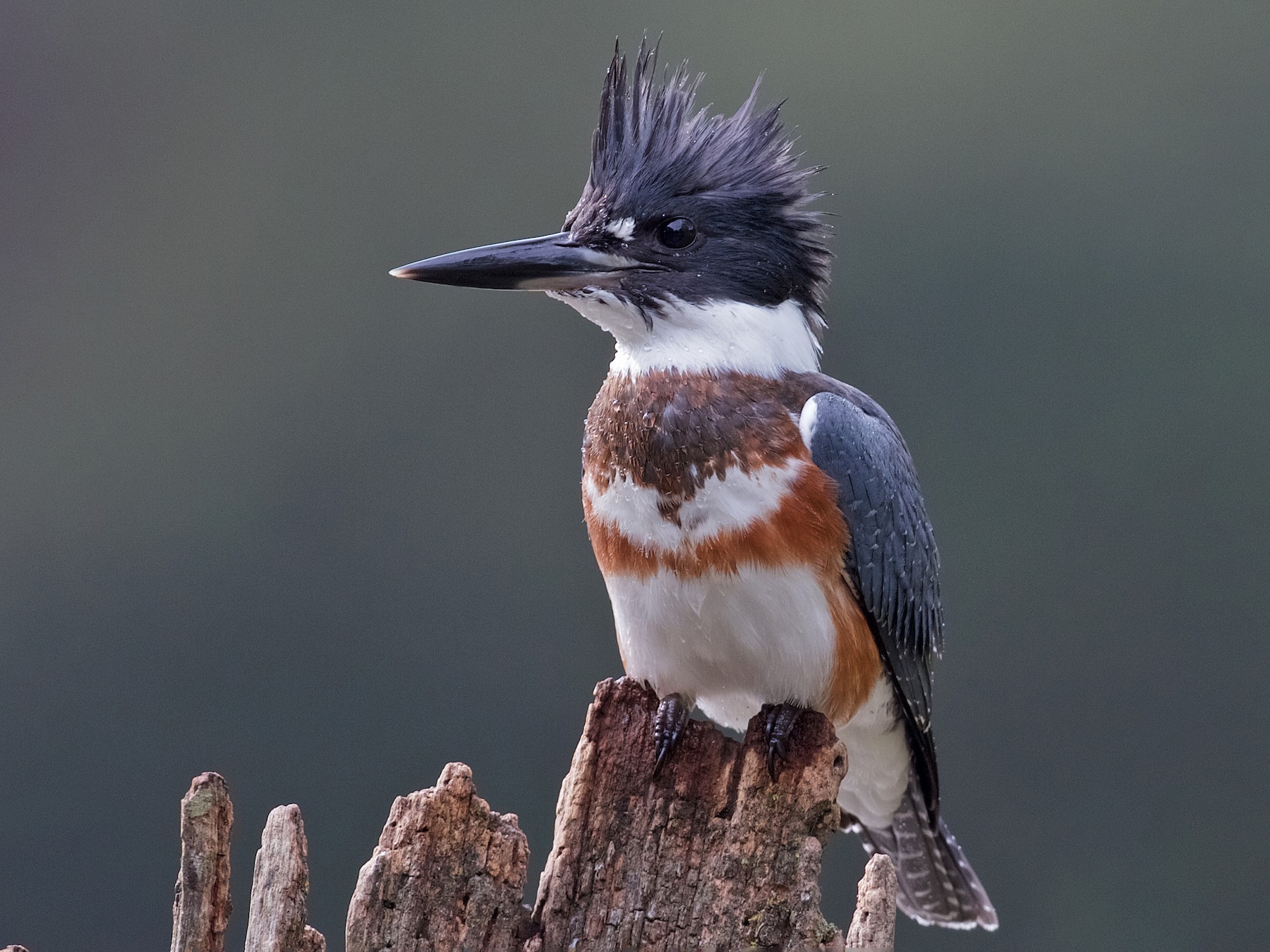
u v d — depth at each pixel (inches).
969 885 471.5
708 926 337.7
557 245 402.3
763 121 418.6
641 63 421.7
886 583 397.1
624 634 394.9
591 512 390.6
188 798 306.0
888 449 405.7
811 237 414.0
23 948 333.1
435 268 402.0
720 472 370.9
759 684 385.7
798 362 403.9
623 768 347.9
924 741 434.9
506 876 321.7
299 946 305.9
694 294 394.0
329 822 989.8
